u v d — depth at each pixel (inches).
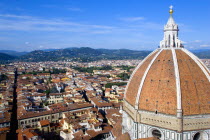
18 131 6875.0
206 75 3189.0
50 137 7372.1
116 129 4244.6
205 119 2972.4
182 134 2920.8
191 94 2982.3
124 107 3836.1
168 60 3294.8
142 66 3629.4
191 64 3260.3
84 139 6013.8
